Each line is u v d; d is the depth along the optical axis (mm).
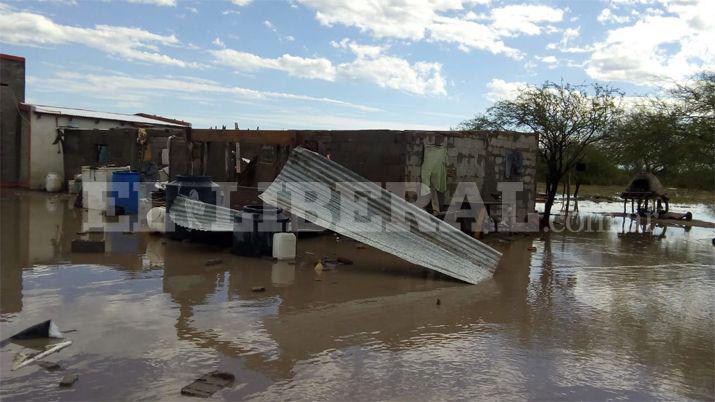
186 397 4535
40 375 4844
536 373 5453
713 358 6062
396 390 4910
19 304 6855
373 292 8398
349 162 14016
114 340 5762
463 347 6109
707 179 22578
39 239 11461
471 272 9703
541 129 19812
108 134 21203
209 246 11406
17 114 23438
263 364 5352
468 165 15125
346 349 5879
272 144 14891
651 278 10344
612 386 5223
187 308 7012
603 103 19953
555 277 10195
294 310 7211
